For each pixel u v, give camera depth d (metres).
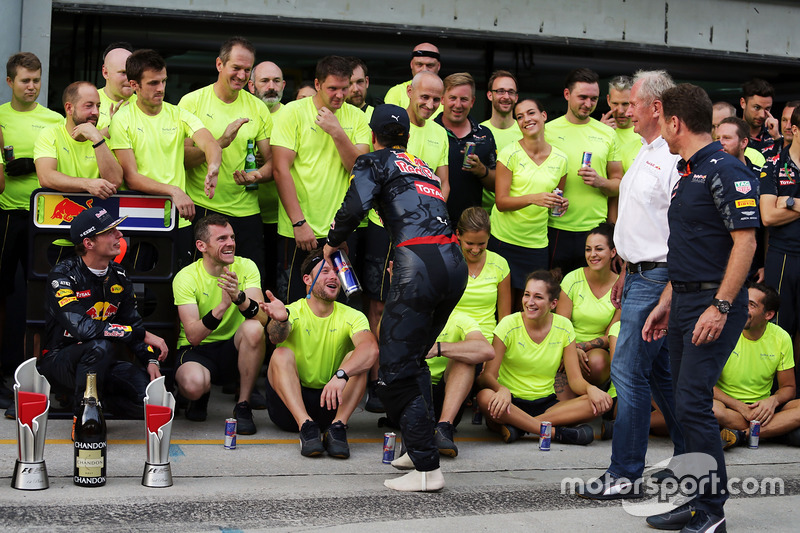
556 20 7.74
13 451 4.52
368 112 6.75
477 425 5.90
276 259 6.62
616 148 6.63
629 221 4.25
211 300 5.37
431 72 6.09
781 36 8.38
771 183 6.19
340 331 5.21
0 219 5.91
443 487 4.36
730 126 6.20
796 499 4.45
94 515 3.64
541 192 6.21
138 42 6.96
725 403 5.70
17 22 6.50
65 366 4.78
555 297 5.50
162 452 4.10
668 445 5.51
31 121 6.03
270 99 6.53
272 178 6.12
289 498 4.05
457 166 6.41
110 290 4.88
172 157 5.58
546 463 5.00
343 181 6.00
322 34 7.30
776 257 6.25
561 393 5.79
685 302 3.84
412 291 4.12
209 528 3.58
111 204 5.20
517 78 7.78
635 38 7.96
